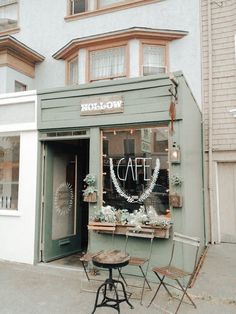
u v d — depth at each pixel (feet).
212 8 28.43
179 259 17.01
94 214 19.22
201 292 16.07
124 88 19.21
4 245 22.09
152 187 18.67
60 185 23.24
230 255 23.26
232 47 27.58
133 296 15.65
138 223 17.78
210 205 27.27
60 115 21.06
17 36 35.94
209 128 27.58
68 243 23.50
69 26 33.45
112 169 19.76
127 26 30.89
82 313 13.96
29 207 21.67
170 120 18.02
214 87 27.94
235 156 26.96
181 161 17.67
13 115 22.82
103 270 18.95
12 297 15.69
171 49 29.12
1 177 23.25
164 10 29.73
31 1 35.63
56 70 33.53
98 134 19.93
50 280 18.06
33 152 21.99
